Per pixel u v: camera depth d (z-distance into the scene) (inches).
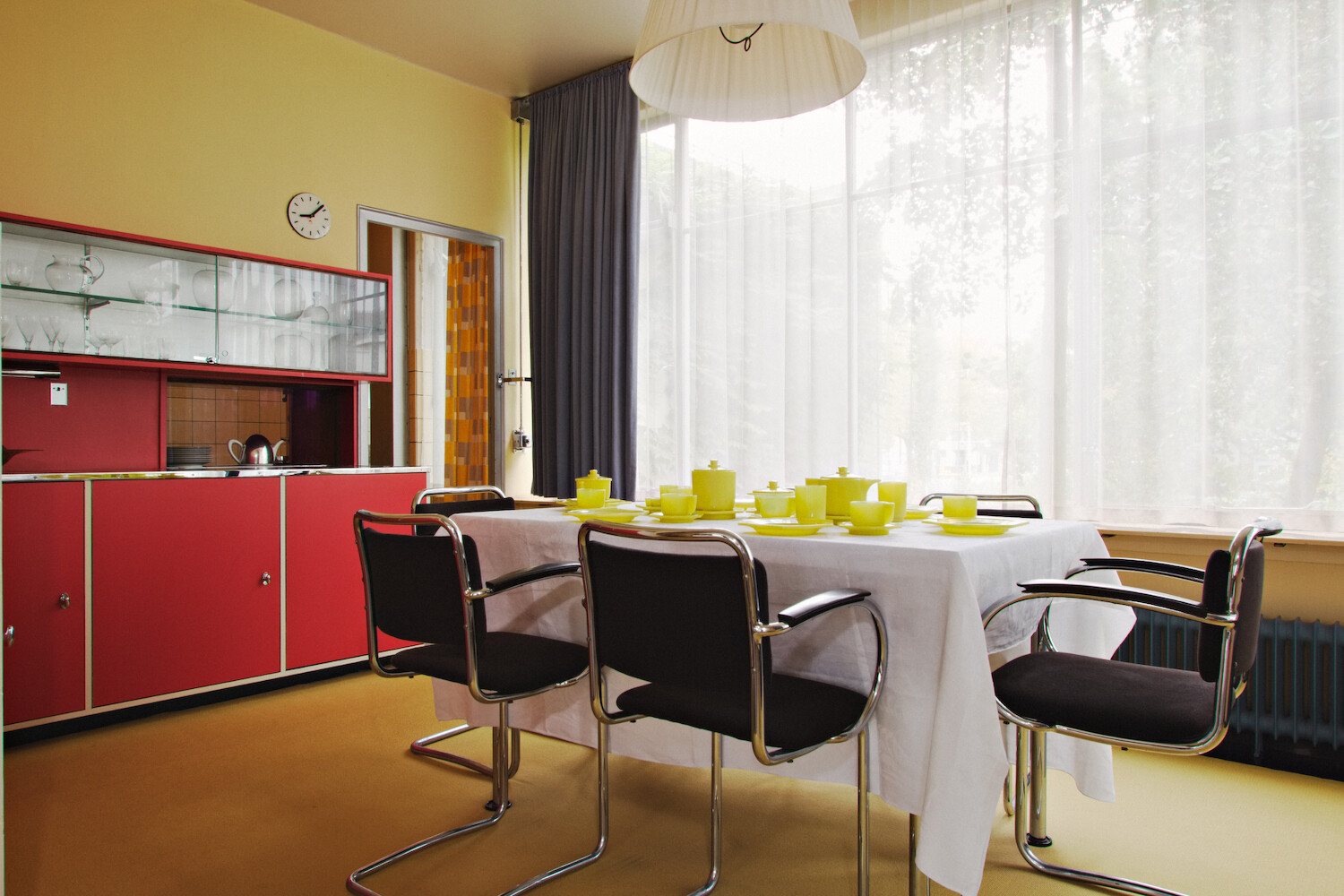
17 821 81.0
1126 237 108.7
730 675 53.8
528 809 84.0
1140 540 107.0
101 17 124.9
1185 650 101.9
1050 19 114.5
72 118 122.0
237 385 140.7
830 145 135.3
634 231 157.9
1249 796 88.1
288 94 145.9
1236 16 101.8
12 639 100.6
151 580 111.7
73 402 120.4
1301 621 95.0
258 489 122.0
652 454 158.7
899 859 73.4
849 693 60.8
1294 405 97.4
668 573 55.3
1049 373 114.0
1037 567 68.4
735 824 80.4
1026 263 115.9
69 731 106.7
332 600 129.9
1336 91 95.5
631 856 73.8
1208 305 102.4
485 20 147.6
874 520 66.9
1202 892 67.9
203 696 119.7
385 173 159.8
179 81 133.0
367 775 93.1
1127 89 109.0
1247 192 100.6
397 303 164.6
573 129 168.7
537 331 173.5
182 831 78.9
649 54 75.6
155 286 121.5
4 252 108.7
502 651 73.4
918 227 125.8
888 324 129.2
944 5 124.3
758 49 80.9
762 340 142.8
